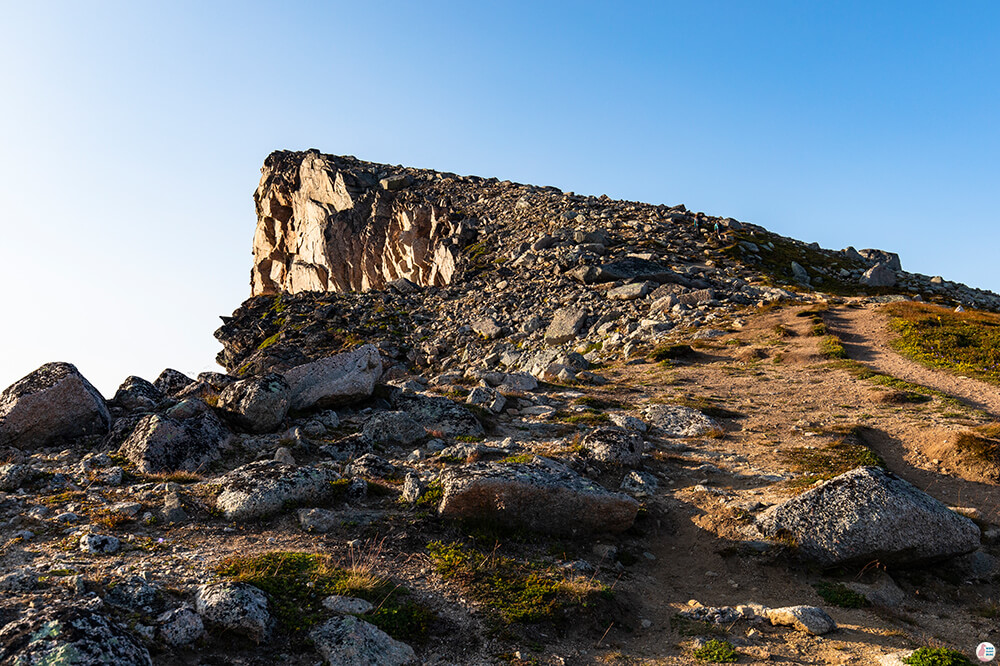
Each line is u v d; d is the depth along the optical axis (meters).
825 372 30.20
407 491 13.95
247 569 10.11
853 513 13.33
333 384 20.73
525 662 9.16
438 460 17.12
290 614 9.18
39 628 7.44
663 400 26.22
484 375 29.58
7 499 12.45
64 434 16.78
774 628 10.91
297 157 107.25
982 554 13.69
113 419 18.33
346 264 87.62
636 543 14.00
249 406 18.00
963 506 15.79
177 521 12.04
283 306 67.88
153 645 8.17
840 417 23.27
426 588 10.70
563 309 50.53
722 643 10.19
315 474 13.55
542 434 20.83
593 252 64.44
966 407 23.48
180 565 10.27
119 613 8.65
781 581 12.84
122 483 13.95
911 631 11.12
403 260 82.75
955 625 11.43
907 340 35.16
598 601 10.94
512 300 58.66
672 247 67.44
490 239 78.19
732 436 21.33
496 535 12.83
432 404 21.34
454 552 11.91
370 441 17.86
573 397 27.02
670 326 42.88
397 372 41.88
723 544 13.88
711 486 16.81
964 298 63.00
